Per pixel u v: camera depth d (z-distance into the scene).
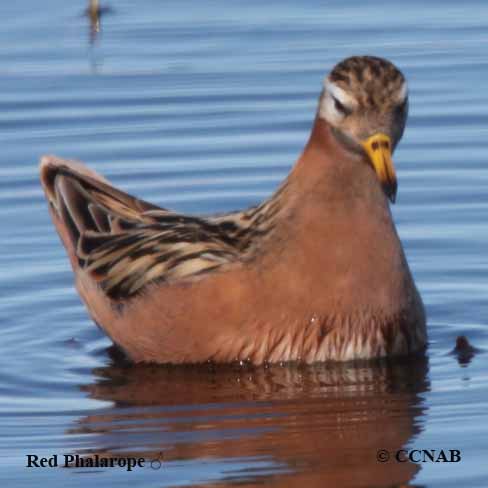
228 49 23.22
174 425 13.38
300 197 14.51
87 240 15.95
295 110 21.14
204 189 18.95
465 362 14.70
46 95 21.89
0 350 15.43
